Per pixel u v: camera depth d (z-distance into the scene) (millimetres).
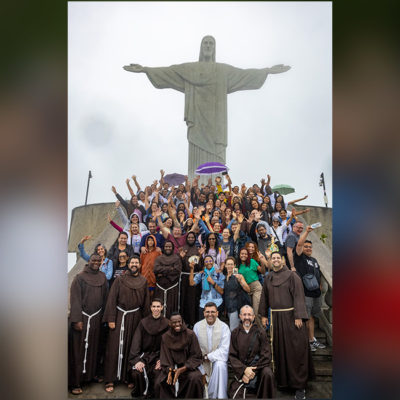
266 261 8688
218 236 9172
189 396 7508
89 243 9422
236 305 8430
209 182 9820
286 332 8023
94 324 8250
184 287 8820
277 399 7934
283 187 9703
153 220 9281
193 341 7684
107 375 8031
